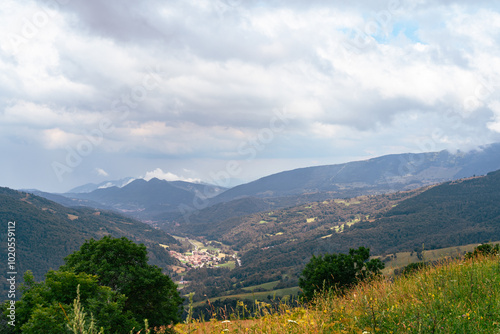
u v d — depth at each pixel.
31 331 10.52
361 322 4.42
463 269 6.44
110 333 13.83
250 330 4.46
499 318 3.96
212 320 4.68
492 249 9.09
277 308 5.29
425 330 3.82
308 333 4.34
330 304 5.22
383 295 5.52
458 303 4.55
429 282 5.85
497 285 5.28
